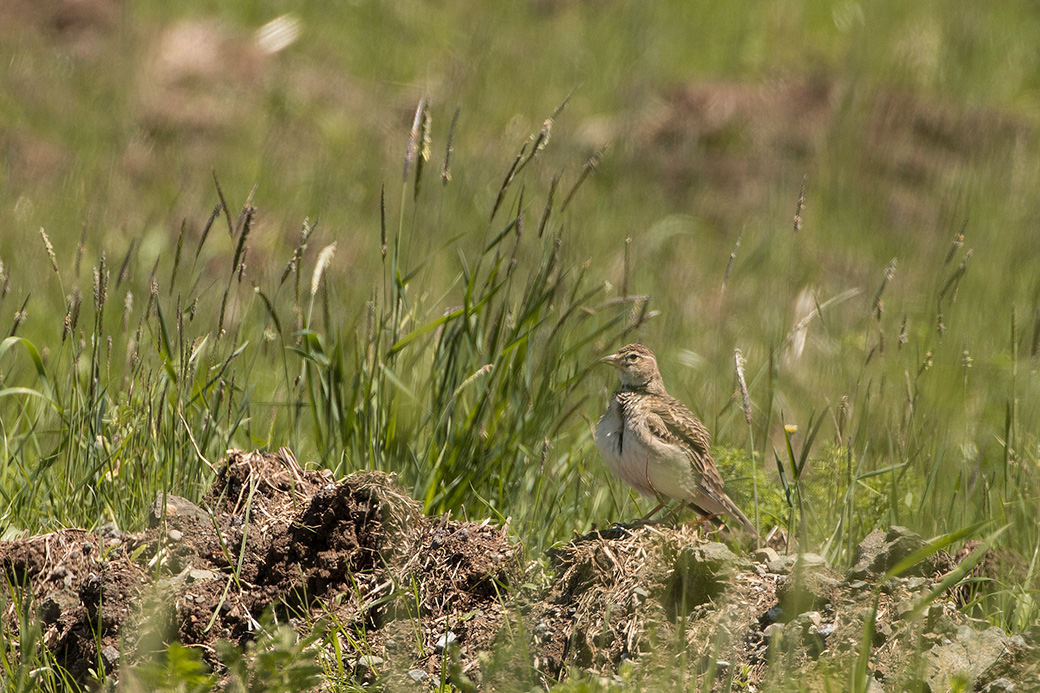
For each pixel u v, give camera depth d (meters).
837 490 9.69
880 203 21.25
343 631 7.45
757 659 7.05
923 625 7.13
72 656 7.32
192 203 20.09
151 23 26.98
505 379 9.84
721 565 7.54
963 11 29.28
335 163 22.16
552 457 10.58
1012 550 9.19
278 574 7.95
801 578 7.34
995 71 26.52
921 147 23.20
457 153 22.17
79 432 9.56
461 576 7.87
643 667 6.84
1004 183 21.89
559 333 11.16
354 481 8.32
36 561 8.05
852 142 22.91
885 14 29.20
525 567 8.31
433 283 15.80
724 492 9.47
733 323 16.27
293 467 8.96
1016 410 11.50
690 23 28.83
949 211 21.20
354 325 11.09
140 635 7.23
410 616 7.70
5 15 26.23
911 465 10.53
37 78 24.00
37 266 16.94
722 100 23.97
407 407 10.53
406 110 24.42
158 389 10.05
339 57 26.78
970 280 18.33
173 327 13.43
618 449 9.15
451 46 27.56
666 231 19.80
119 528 8.98
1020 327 15.80
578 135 23.12
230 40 26.33
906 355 14.49
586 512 10.12
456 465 9.68
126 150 22.00
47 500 9.33
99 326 9.48
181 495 9.15
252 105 24.03
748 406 8.77
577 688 6.43
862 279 18.53
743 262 18.95
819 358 14.56
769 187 21.48
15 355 13.26
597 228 19.30
